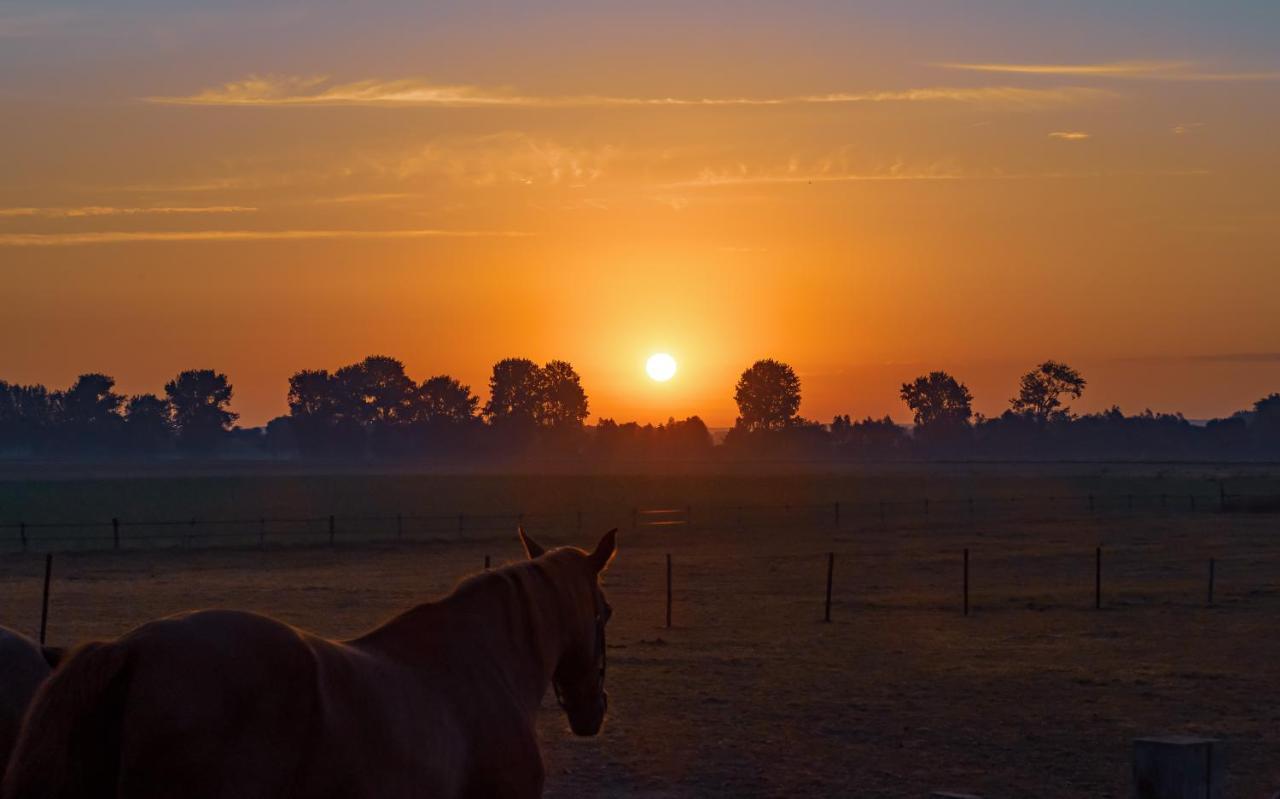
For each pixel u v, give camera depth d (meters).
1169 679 18.66
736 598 31.41
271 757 4.15
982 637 23.70
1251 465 169.38
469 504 83.00
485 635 5.71
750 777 12.39
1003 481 115.44
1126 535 54.16
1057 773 12.61
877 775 12.50
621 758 13.22
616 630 24.92
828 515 69.62
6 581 35.47
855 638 23.61
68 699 3.88
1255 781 12.31
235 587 33.88
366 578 36.84
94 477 128.88
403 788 4.63
